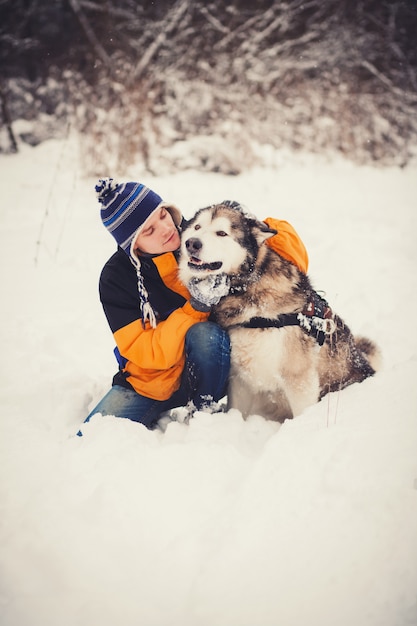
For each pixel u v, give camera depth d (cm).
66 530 178
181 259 248
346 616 143
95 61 992
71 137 989
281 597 149
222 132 1015
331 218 665
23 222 621
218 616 146
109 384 302
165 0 1137
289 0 1187
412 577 151
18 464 215
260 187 824
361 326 389
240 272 247
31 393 283
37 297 432
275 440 212
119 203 236
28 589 160
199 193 754
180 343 241
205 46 1107
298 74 1106
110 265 250
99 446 220
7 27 1123
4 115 965
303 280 259
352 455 192
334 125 1064
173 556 167
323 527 168
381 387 236
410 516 167
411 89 1152
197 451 216
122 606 153
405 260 519
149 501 189
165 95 1066
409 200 766
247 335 248
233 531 171
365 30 1208
